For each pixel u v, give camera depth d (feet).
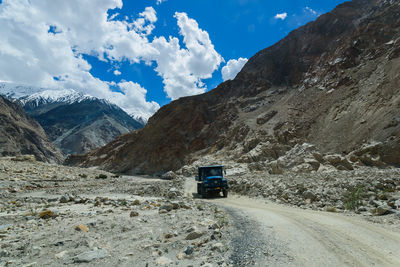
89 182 117.19
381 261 15.87
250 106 287.48
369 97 157.69
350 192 43.70
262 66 335.47
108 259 16.38
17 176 101.96
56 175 123.65
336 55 228.63
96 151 447.01
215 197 64.28
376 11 250.16
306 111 206.18
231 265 15.06
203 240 20.35
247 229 23.79
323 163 110.01
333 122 171.42
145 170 291.79
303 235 21.49
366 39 210.18
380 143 114.62
